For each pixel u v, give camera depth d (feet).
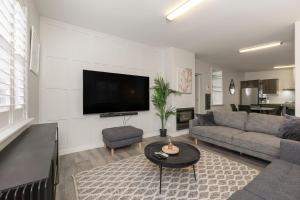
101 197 6.03
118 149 11.27
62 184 6.86
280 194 4.13
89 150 11.16
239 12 8.93
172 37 12.79
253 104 26.66
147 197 6.06
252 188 4.42
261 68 25.90
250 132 10.60
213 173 7.77
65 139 10.57
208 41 13.64
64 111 10.52
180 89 15.61
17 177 2.54
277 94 26.48
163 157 6.66
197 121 12.98
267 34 12.05
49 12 9.16
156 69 15.46
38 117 9.36
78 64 11.02
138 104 13.76
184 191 6.40
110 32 11.89
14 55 4.74
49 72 9.97
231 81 27.04
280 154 6.45
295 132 7.96
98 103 11.48
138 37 12.86
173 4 8.27
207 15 9.29
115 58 12.71
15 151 3.76
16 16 5.06
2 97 4.21
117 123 12.97
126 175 7.62
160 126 15.89
